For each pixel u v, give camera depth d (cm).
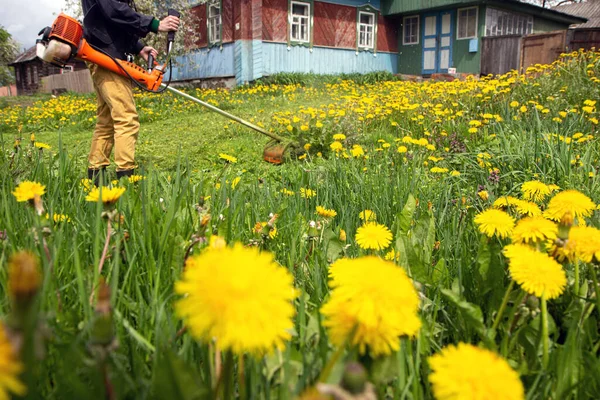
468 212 186
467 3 1764
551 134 398
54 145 704
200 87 1845
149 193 174
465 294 130
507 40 1681
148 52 392
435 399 88
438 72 1928
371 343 60
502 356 95
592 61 793
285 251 164
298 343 97
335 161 357
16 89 3906
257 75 1669
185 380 58
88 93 2089
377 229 124
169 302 108
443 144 499
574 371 90
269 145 514
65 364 67
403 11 1944
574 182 322
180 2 1614
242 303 45
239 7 1623
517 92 655
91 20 351
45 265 99
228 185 250
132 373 84
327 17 1828
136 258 136
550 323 107
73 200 189
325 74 1780
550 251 110
